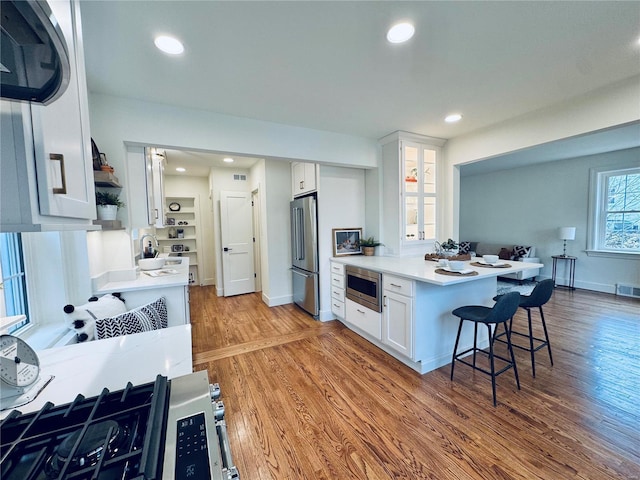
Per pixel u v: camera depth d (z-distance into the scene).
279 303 4.62
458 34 1.62
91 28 1.48
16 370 0.82
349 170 3.93
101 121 2.23
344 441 1.71
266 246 4.53
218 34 1.56
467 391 2.18
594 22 1.53
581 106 2.41
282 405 2.05
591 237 4.98
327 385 2.29
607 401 2.02
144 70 1.90
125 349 1.10
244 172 5.39
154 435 0.62
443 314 2.57
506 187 6.19
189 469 0.56
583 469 1.48
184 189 5.96
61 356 1.04
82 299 1.96
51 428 0.68
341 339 3.22
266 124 2.91
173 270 2.92
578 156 5.01
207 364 2.67
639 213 4.56
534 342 2.99
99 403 0.72
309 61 1.85
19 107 0.58
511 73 2.04
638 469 1.47
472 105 2.58
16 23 0.43
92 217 0.94
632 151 4.46
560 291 5.00
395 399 2.10
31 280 1.61
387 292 2.72
